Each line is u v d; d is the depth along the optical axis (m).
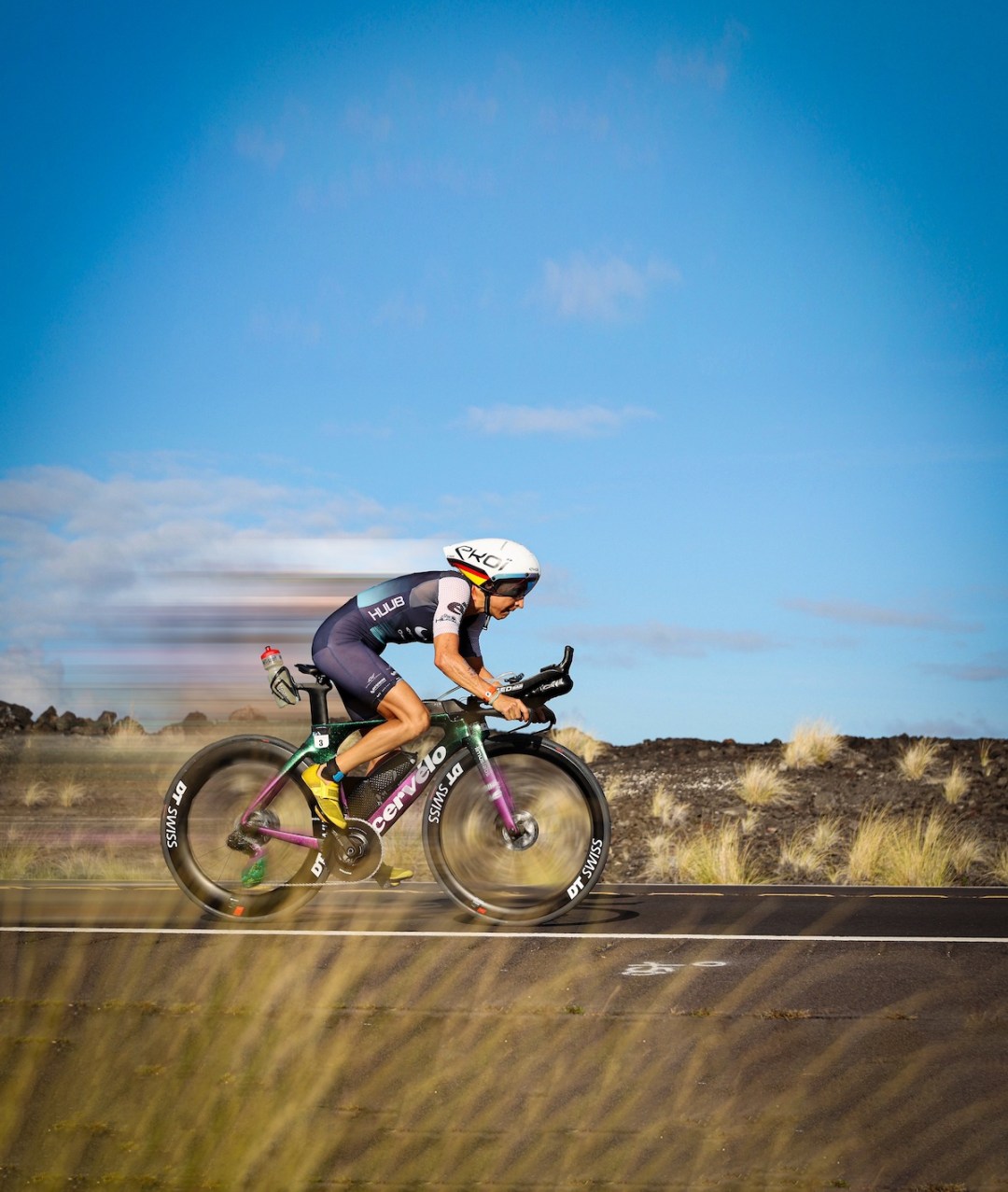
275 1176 2.92
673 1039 4.00
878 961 5.20
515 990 4.63
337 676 6.06
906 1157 3.06
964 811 13.36
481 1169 2.98
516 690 5.99
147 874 9.95
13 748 19.77
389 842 10.59
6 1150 3.09
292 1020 4.17
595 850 6.05
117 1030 4.06
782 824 13.05
